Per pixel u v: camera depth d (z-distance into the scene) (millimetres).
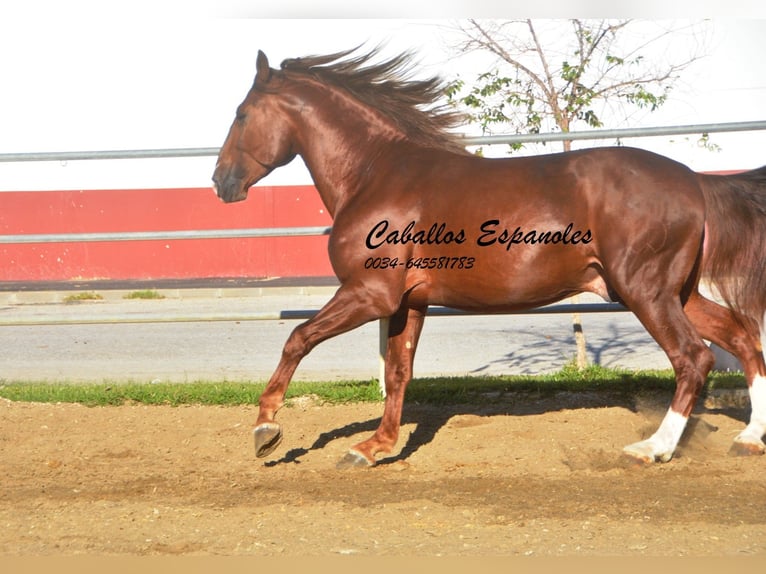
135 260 26844
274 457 7887
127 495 6641
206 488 6828
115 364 13648
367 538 5488
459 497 6379
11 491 6801
